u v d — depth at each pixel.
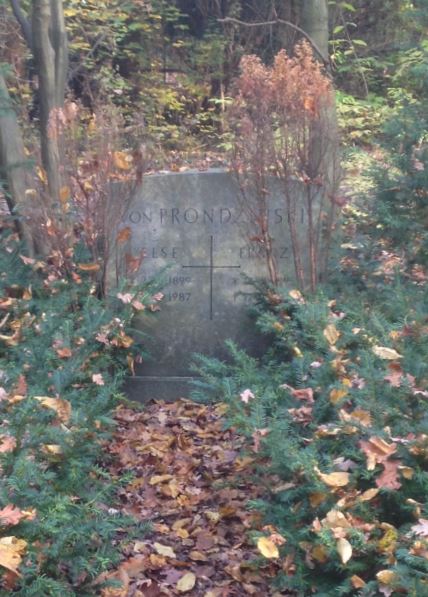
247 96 6.94
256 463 4.62
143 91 16.12
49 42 8.09
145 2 16.28
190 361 7.27
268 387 4.92
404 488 3.68
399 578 3.24
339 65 15.70
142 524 4.24
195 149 14.71
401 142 7.16
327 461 3.95
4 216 7.69
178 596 4.43
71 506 3.77
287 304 6.51
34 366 5.14
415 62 12.58
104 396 4.58
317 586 3.72
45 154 7.71
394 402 4.07
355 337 5.15
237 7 16.38
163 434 6.45
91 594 3.62
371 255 7.12
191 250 7.24
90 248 7.11
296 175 6.94
